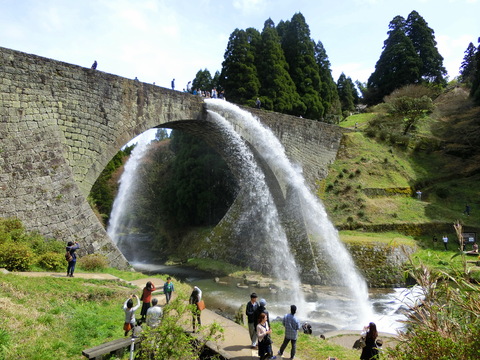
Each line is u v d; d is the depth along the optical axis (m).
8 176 12.88
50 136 14.44
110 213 43.69
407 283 21.16
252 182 30.91
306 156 30.97
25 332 7.33
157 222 41.84
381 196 30.69
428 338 4.43
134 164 45.22
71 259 11.72
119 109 17.42
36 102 14.27
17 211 12.80
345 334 13.12
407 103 39.69
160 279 14.41
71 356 6.90
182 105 20.78
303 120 31.06
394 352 4.94
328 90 44.41
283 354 8.59
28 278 10.27
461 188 32.66
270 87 37.22
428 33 57.88
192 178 35.50
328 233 26.09
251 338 8.06
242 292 21.53
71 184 14.44
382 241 23.95
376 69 58.97
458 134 39.53
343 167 33.41
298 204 27.31
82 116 15.81
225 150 28.50
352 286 22.11
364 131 39.56
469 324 4.45
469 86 51.47
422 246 25.22
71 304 9.60
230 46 38.19
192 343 7.35
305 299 20.17
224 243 30.33
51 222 13.49
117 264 15.05
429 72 56.72
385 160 34.31
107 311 9.84
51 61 14.94
